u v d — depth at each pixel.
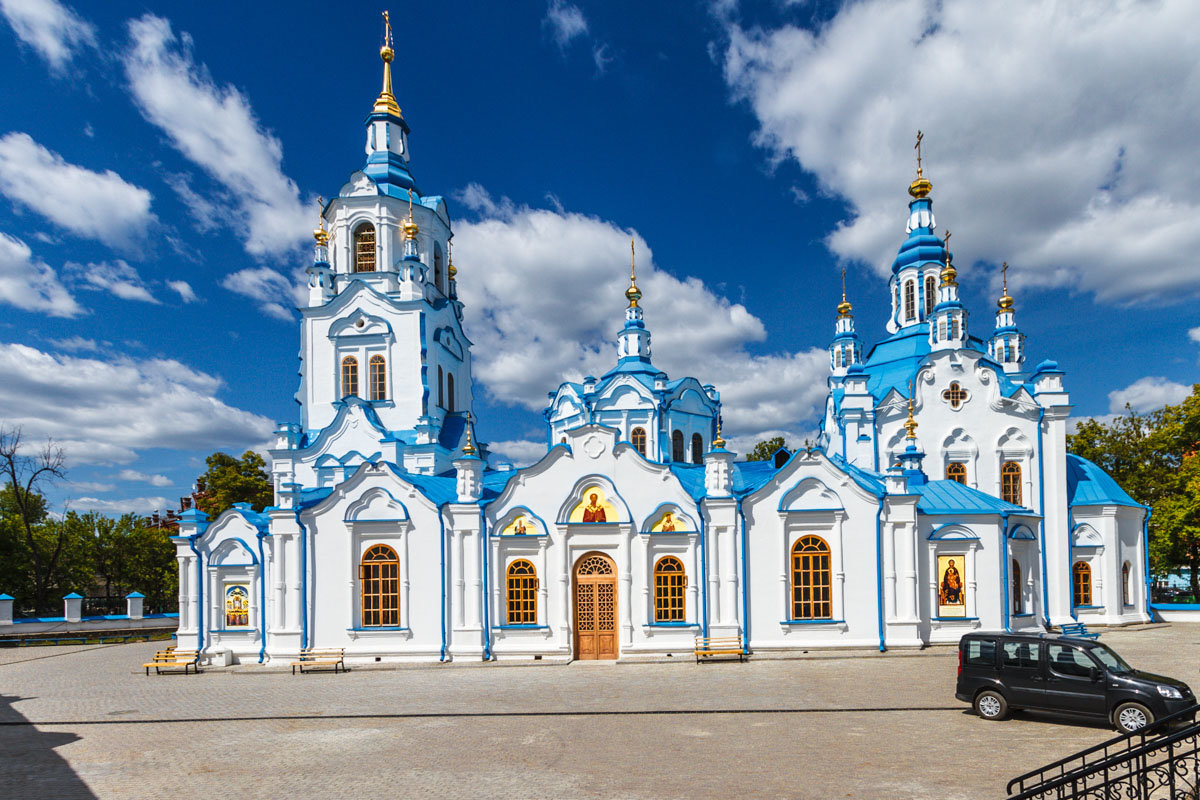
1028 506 39.97
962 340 42.81
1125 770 14.93
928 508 33.28
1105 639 34.69
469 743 18.69
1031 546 35.91
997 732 18.58
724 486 32.72
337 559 32.88
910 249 49.00
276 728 20.95
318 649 32.41
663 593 32.50
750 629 31.98
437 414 43.84
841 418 41.91
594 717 21.20
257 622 33.50
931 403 40.94
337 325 42.44
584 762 16.80
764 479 36.75
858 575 32.09
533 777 15.77
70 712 24.09
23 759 18.42
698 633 31.92
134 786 16.05
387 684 27.56
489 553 32.59
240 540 33.91
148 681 30.14
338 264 44.41
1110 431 56.91
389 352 42.16
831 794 14.27
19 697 27.12
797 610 32.19
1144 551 41.81
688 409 44.53
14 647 43.97
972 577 32.88
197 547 33.94
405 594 32.50
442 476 39.47
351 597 32.59
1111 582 39.84
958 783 14.77
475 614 32.31
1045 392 40.91
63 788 16.03
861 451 39.25
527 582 32.78
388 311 42.41
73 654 40.62
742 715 21.00
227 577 33.94
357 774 16.38
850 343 52.56
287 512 32.84
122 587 65.69
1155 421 54.94
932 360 41.09
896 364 44.88
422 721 21.27
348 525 32.88
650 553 32.53
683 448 44.19
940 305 43.22
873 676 26.62
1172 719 11.25
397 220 44.84
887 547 32.12
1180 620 41.50
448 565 32.62
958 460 40.62
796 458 32.53
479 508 32.72
